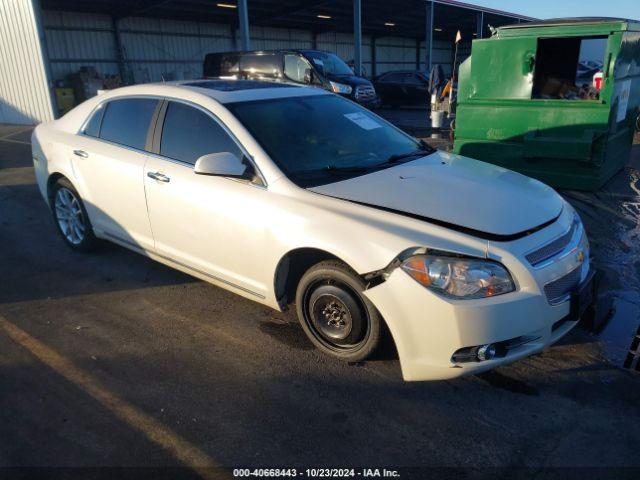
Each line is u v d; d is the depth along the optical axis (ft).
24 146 39.70
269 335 11.79
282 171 10.96
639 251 16.11
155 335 11.91
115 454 8.36
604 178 22.36
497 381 9.95
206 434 8.76
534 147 22.27
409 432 8.70
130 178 13.43
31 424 9.09
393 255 9.09
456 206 9.87
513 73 22.47
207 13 79.87
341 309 10.26
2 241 18.43
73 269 15.74
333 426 8.88
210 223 11.75
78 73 67.51
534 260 9.11
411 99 72.95
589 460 8.00
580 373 10.12
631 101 24.03
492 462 8.02
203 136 12.26
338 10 85.71
